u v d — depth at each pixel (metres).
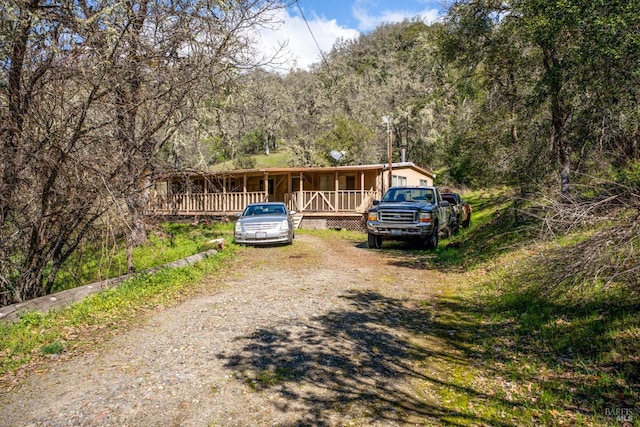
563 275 4.70
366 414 3.01
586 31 5.93
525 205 9.83
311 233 17.39
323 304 5.91
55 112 5.84
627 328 3.83
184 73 6.86
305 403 3.16
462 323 5.05
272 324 5.02
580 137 8.47
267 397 3.25
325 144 37.38
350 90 61.84
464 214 17.05
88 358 4.11
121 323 5.19
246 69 7.96
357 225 19.14
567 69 7.26
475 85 13.03
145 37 6.46
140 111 6.93
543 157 9.88
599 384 3.17
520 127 10.83
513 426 2.83
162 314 5.55
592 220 4.71
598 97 6.86
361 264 9.22
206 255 9.91
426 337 4.60
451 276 7.77
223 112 11.27
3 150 5.59
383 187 20.39
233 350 4.22
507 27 9.94
